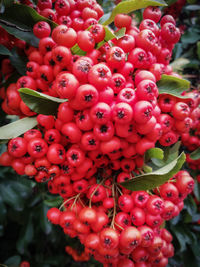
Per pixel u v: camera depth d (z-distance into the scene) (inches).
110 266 4.1
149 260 4.2
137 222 3.7
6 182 6.3
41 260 10.1
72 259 11.7
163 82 4.1
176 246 7.7
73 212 4.0
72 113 3.3
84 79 3.2
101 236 3.5
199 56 7.2
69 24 4.0
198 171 7.3
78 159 3.5
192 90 6.5
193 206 7.3
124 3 3.8
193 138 6.1
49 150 3.5
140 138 3.6
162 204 3.7
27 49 4.3
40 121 3.6
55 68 3.5
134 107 3.1
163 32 3.9
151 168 4.3
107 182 4.3
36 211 8.3
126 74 3.5
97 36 3.5
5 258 9.8
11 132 3.8
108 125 3.2
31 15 4.1
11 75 4.6
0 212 6.2
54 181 3.9
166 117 3.9
